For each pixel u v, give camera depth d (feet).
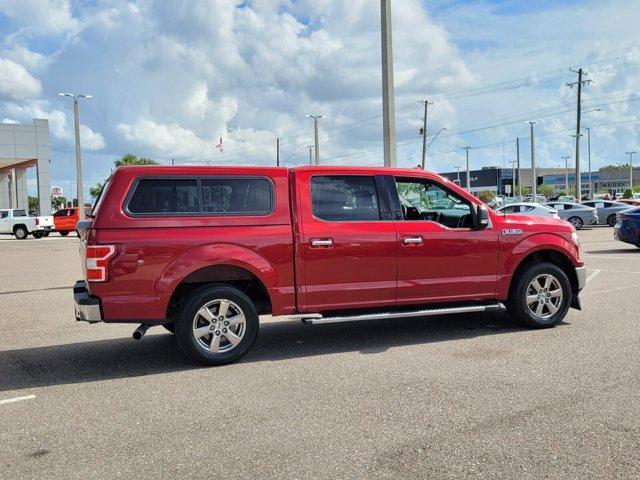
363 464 11.98
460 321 26.11
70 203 307.99
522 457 12.09
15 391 17.52
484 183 428.56
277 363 19.90
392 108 49.37
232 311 20.07
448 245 22.31
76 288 20.29
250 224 20.08
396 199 22.06
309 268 20.63
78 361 20.93
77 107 129.80
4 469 12.16
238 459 12.37
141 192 19.17
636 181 485.15
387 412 14.85
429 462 11.98
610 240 73.10
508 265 23.29
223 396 16.55
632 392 15.79
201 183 19.79
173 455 12.66
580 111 162.50
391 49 49.01
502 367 18.52
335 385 17.22
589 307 28.25
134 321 18.88
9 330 26.68
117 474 11.81
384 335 23.71
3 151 152.76
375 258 21.33
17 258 68.08
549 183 489.26
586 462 11.81
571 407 14.80
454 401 15.49
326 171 21.30
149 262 18.86
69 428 14.40
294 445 13.01
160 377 18.66
